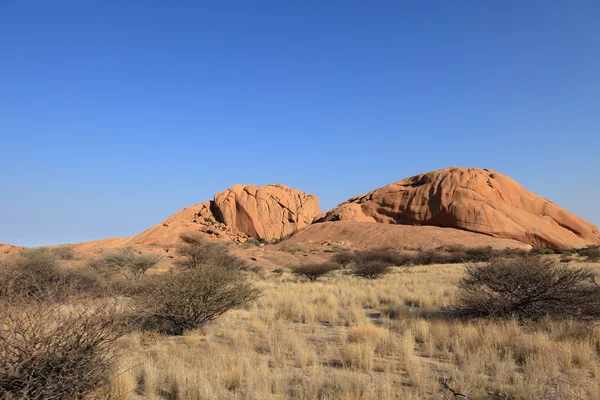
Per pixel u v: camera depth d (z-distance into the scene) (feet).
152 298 29.43
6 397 13.84
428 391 18.33
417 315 38.81
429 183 304.30
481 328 28.94
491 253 159.74
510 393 17.87
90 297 20.48
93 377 16.66
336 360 23.52
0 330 14.26
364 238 255.91
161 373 20.40
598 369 20.57
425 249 219.00
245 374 20.04
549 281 33.86
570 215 286.05
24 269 34.45
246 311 41.42
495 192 285.23
